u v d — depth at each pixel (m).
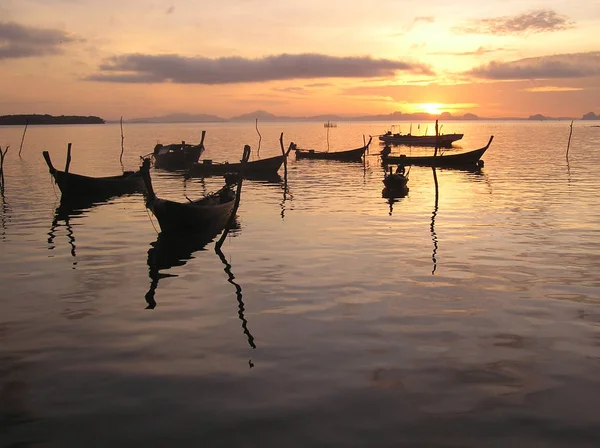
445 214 23.89
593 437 6.65
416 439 6.63
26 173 44.94
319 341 9.78
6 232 20.84
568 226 20.66
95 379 8.38
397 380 8.20
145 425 7.02
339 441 6.60
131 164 56.91
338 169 49.62
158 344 9.77
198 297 12.55
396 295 12.46
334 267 15.06
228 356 9.19
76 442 6.67
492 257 15.96
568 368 8.58
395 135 88.94
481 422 6.99
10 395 7.87
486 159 58.22
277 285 13.42
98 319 11.15
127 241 19.12
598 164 49.59
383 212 24.70
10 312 11.62
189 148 54.94
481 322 10.66
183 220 19.52
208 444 6.59
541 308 11.45
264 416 7.20
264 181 39.81
